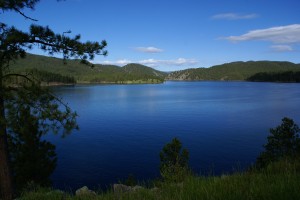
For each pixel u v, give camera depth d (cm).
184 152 1820
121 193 585
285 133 1594
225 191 456
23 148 1550
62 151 4259
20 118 917
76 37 1016
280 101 11725
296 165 702
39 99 975
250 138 4962
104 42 1026
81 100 13388
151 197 512
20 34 925
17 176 1522
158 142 4825
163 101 12925
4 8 936
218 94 16838
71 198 684
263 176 556
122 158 3894
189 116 7969
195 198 448
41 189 843
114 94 17738
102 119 7612
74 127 995
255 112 8488
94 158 3891
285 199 398
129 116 8150
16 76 990
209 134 5378
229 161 3662
